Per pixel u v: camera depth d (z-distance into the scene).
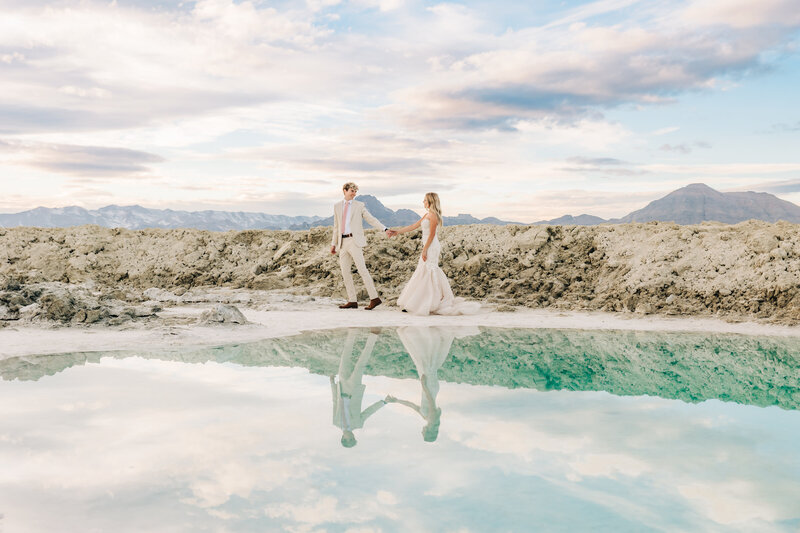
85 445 3.08
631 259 12.18
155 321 8.05
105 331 7.21
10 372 5.00
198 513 2.26
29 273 13.83
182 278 14.55
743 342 7.19
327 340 7.12
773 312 9.38
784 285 9.70
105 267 14.93
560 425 3.54
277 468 2.76
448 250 14.13
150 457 2.90
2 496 2.43
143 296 11.19
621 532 2.13
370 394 4.35
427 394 4.37
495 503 2.38
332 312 10.03
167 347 6.35
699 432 3.41
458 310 9.93
